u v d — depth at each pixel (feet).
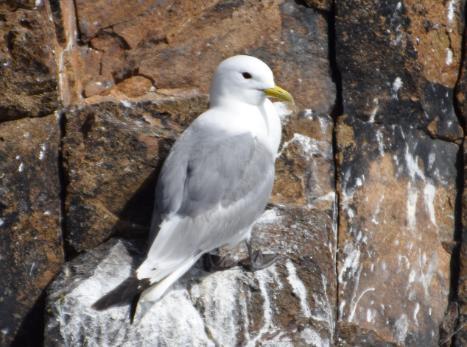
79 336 27.35
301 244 30.45
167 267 27.35
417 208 36.73
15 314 30.76
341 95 35.83
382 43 36.04
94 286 28.25
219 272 29.43
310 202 34.35
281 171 33.27
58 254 30.94
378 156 35.91
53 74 31.27
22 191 30.83
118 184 31.01
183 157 29.19
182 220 28.09
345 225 35.14
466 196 37.29
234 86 30.89
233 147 29.27
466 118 37.29
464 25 37.06
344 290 35.06
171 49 35.17
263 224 31.37
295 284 29.09
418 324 36.27
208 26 35.58
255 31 35.70
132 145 31.17
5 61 31.04
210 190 28.48
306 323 28.32
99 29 35.63
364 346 34.35
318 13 36.24
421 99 36.47
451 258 37.40
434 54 36.81
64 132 31.50
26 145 31.01
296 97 35.60
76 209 30.78
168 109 32.65
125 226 30.78
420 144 36.81
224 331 28.14
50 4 33.14
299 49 35.94
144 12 35.81
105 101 32.40
